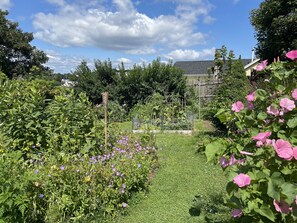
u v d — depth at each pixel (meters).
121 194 3.94
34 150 4.66
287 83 1.81
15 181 2.87
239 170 1.52
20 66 27.50
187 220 3.45
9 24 27.81
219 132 8.66
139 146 6.11
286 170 1.43
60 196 3.43
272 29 13.75
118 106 15.81
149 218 3.64
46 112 4.93
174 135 9.80
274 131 1.65
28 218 3.11
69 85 17.72
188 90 16.88
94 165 3.95
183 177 5.23
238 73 8.77
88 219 3.45
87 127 5.16
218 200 3.60
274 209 1.42
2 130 4.77
